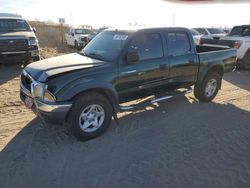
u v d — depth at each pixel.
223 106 6.23
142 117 5.43
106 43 5.06
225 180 3.46
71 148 4.18
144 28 5.04
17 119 5.23
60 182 3.37
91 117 4.38
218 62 6.28
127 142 4.41
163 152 4.12
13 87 7.46
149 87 5.14
